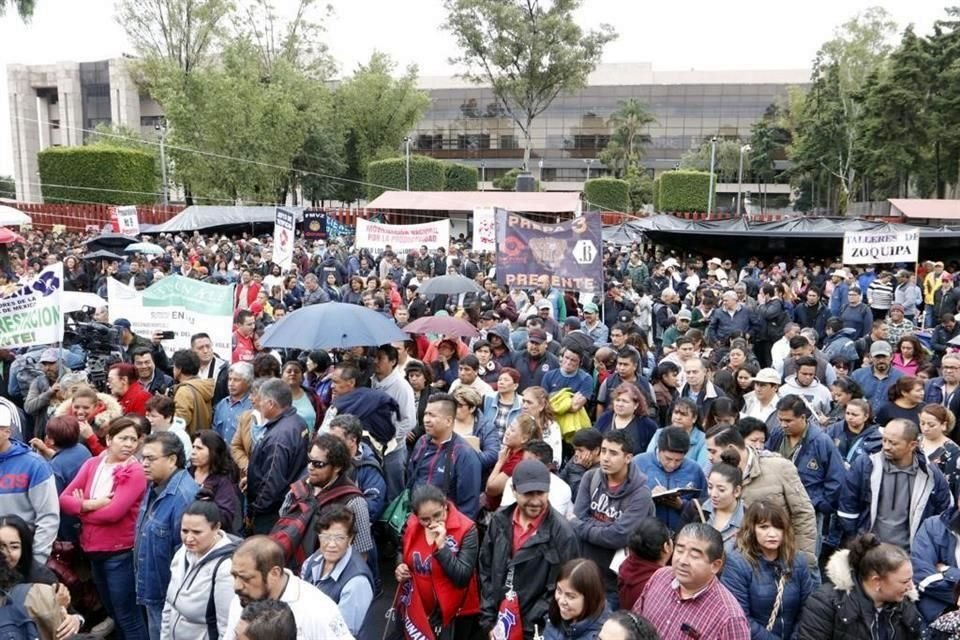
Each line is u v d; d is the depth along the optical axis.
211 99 43.38
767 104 87.12
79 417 6.29
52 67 86.81
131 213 26.47
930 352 9.86
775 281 17.23
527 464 4.54
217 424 6.96
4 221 20.53
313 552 4.71
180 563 4.28
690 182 55.38
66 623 3.89
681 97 88.44
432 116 90.81
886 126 46.22
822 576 6.19
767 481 5.00
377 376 7.03
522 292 13.83
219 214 33.34
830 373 8.51
